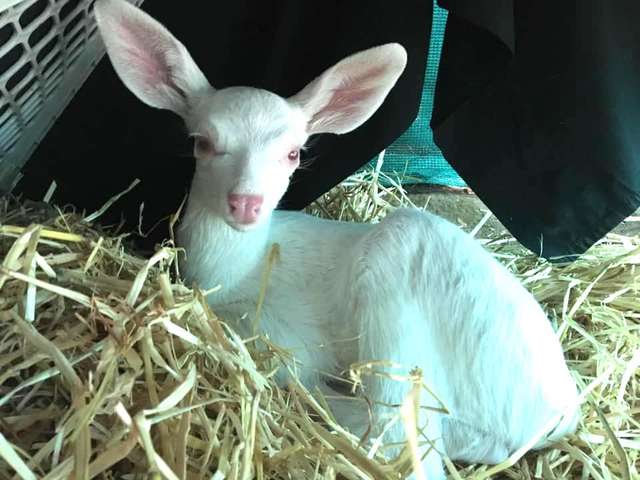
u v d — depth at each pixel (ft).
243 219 1.29
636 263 1.95
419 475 1.02
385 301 1.40
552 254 1.87
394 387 1.37
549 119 1.69
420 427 1.30
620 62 1.63
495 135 1.72
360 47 1.61
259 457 1.14
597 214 1.77
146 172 1.93
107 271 1.43
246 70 1.90
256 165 1.30
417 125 2.42
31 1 1.30
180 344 1.26
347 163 1.75
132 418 1.02
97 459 0.99
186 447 1.13
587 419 1.53
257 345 1.47
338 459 1.18
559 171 1.74
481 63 1.51
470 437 1.42
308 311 1.51
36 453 1.04
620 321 1.76
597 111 1.65
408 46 1.57
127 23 1.35
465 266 1.39
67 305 1.28
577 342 1.71
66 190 1.90
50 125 1.81
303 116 1.44
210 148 1.35
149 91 1.46
